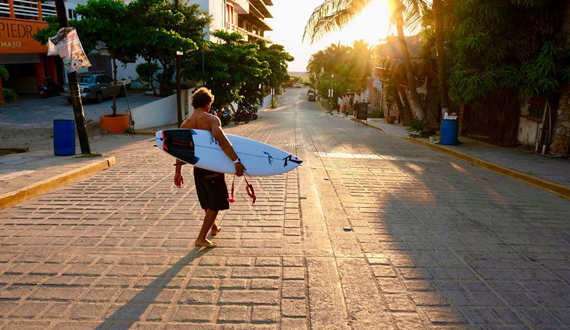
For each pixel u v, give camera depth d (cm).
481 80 1209
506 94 1398
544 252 444
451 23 1338
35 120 1795
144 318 297
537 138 1223
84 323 289
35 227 484
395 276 373
